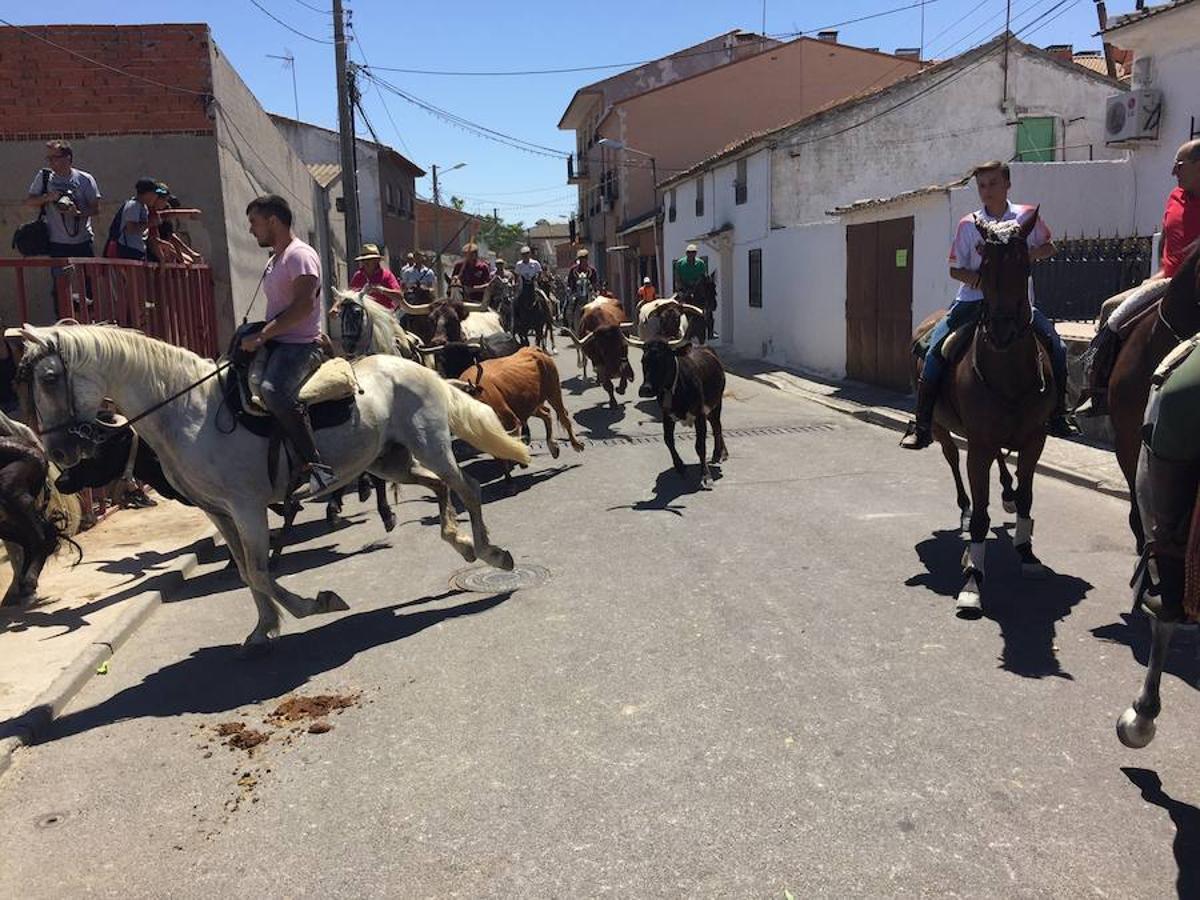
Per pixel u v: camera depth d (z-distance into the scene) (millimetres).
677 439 12156
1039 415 5812
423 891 3320
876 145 21172
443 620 6004
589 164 49906
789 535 7496
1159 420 3529
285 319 5309
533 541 7746
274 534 7332
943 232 13219
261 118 16406
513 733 4434
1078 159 21797
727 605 5977
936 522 7715
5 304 10547
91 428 4938
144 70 12781
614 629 5668
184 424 5246
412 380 6301
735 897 3207
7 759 4359
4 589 6551
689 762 4094
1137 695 4281
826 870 3322
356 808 3869
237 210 14031
